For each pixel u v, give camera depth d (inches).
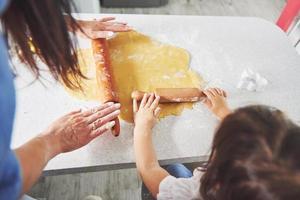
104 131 27.6
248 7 90.4
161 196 24.6
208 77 35.1
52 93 31.1
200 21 41.3
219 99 31.9
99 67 32.1
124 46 36.5
